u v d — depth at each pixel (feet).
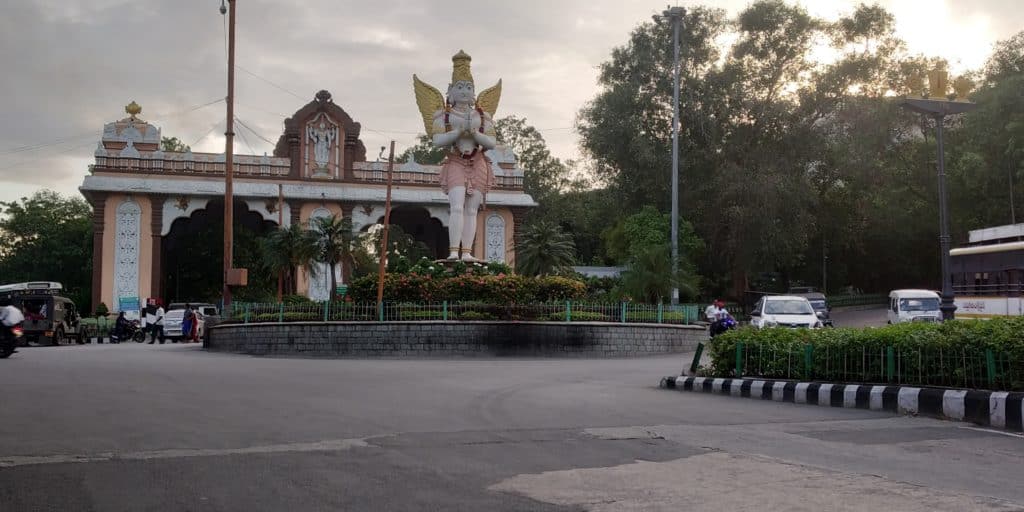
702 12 168.96
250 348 92.94
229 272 104.12
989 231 101.14
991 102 151.12
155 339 145.89
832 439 32.22
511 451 28.25
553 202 240.94
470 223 107.55
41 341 115.44
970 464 27.07
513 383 53.47
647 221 165.48
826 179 186.91
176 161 167.84
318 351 90.27
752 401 45.75
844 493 22.12
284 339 91.20
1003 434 33.71
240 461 25.82
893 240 204.13
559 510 20.29
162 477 23.48
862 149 168.76
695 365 55.62
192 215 179.22
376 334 89.51
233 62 108.68
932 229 189.26
